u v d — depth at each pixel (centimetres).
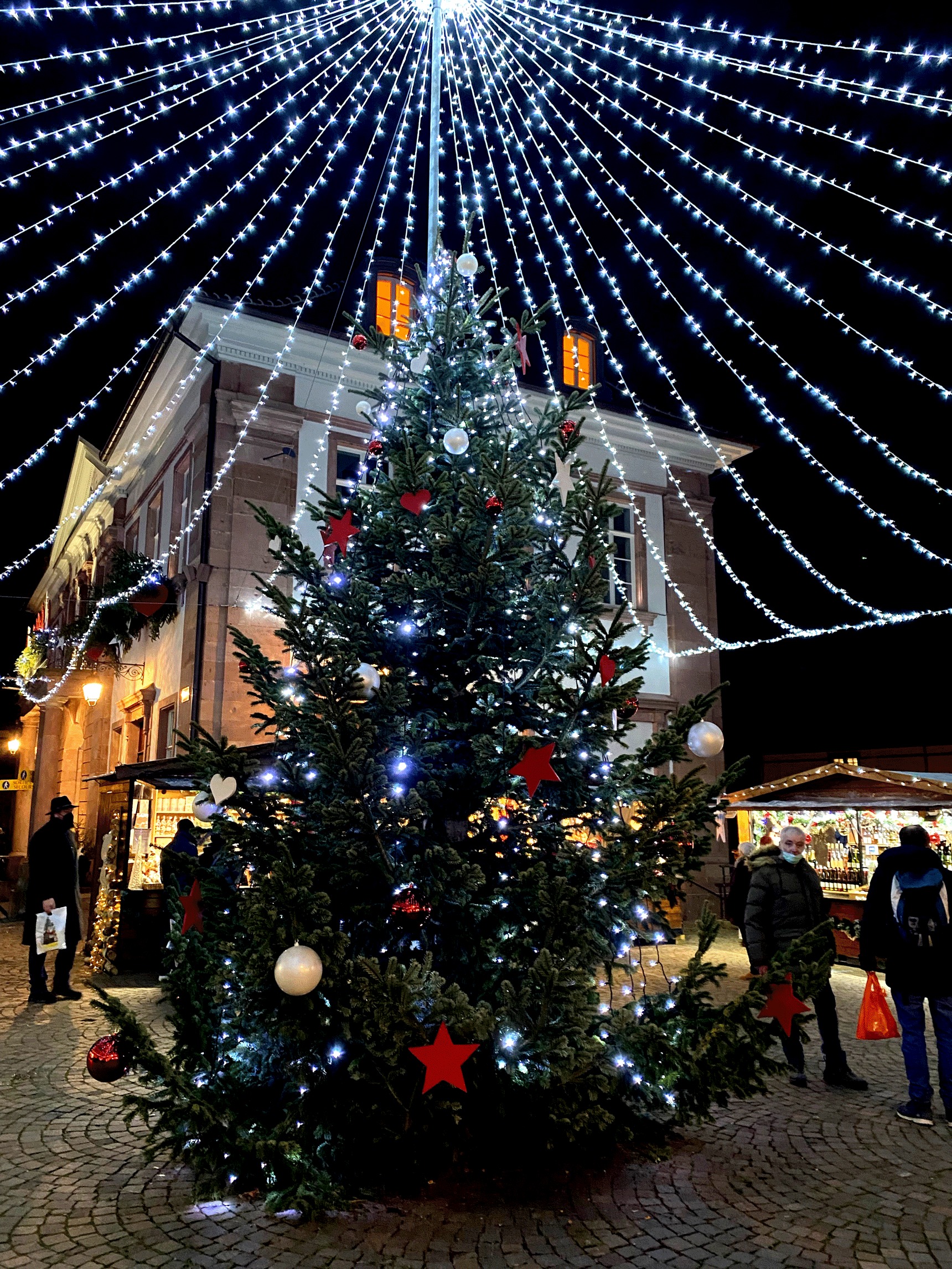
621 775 468
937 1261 345
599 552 463
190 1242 356
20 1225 371
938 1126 499
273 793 457
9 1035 684
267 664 477
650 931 466
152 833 1076
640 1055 406
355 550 518
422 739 461
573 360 1574
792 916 585
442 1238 359
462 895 409
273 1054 414
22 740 2722
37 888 818
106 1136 475
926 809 1024
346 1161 402
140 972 948
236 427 1285
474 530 446
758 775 2039
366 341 585
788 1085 582
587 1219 377
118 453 1844
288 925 361
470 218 553
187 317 1269
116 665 1614
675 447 1645
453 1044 351
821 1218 381
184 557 1397
